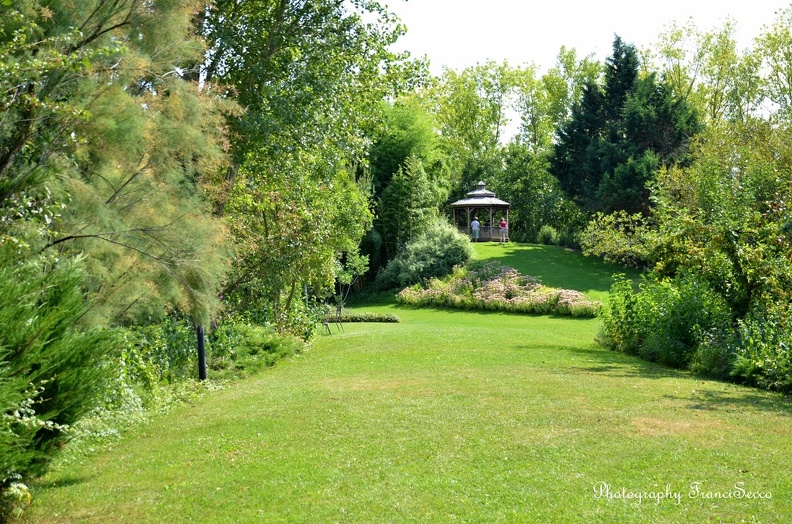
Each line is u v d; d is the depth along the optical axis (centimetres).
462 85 6122
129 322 1103
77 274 546
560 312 3080
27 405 460
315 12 1566
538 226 5278
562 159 4659
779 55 4044
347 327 2603
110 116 752
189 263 916
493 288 3469
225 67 1509
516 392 968
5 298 455
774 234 1308
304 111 1495
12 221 654
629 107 4116
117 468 650
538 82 6144
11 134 692
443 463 619
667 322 1398
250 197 1688
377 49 1644
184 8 923
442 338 1886
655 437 688
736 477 557
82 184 744
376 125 1769
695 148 2758
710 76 4616
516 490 542
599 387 1005
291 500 538
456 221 5094
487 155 6081
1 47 632
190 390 1128
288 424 808
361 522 487
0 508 494
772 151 2194
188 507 529
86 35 791
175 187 952
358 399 954
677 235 1443
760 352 1088
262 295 1777
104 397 792
